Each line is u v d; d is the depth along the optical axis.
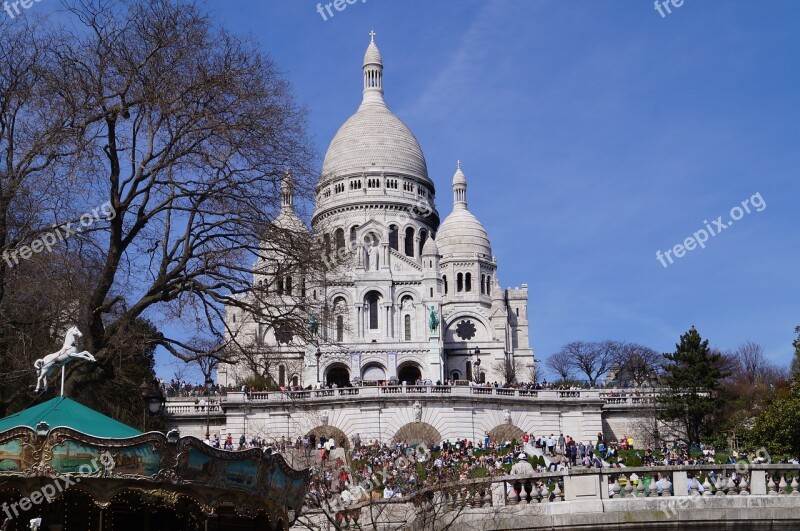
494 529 39.41
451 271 188.62
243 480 29.52
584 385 138.38
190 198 43.06
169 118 41.84
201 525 32.38
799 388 72.12
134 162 41.97
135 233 41.69
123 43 42.03
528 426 97.94
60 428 26.20
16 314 43.44
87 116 41.25
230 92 42.16
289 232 44.00
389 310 166.12
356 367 155.50
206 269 42.50
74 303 43.09
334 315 48.56
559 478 41.31
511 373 163.25
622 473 41.97
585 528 39.06
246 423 95.38
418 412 94.44
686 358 100.94
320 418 94.94
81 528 30.42
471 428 95.56
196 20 42.75
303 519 45.31
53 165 42.22
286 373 128.62
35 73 41.91
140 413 58.84
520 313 188.25
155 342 43.00
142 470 27.14
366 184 190.62
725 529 39.06
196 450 27.88
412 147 197.50
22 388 43.09
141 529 31.78
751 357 148.62
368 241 178.75
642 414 100.75
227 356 45.03
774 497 39.59
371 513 40.59
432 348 159.75
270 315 44.31
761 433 71.44
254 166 43.38
